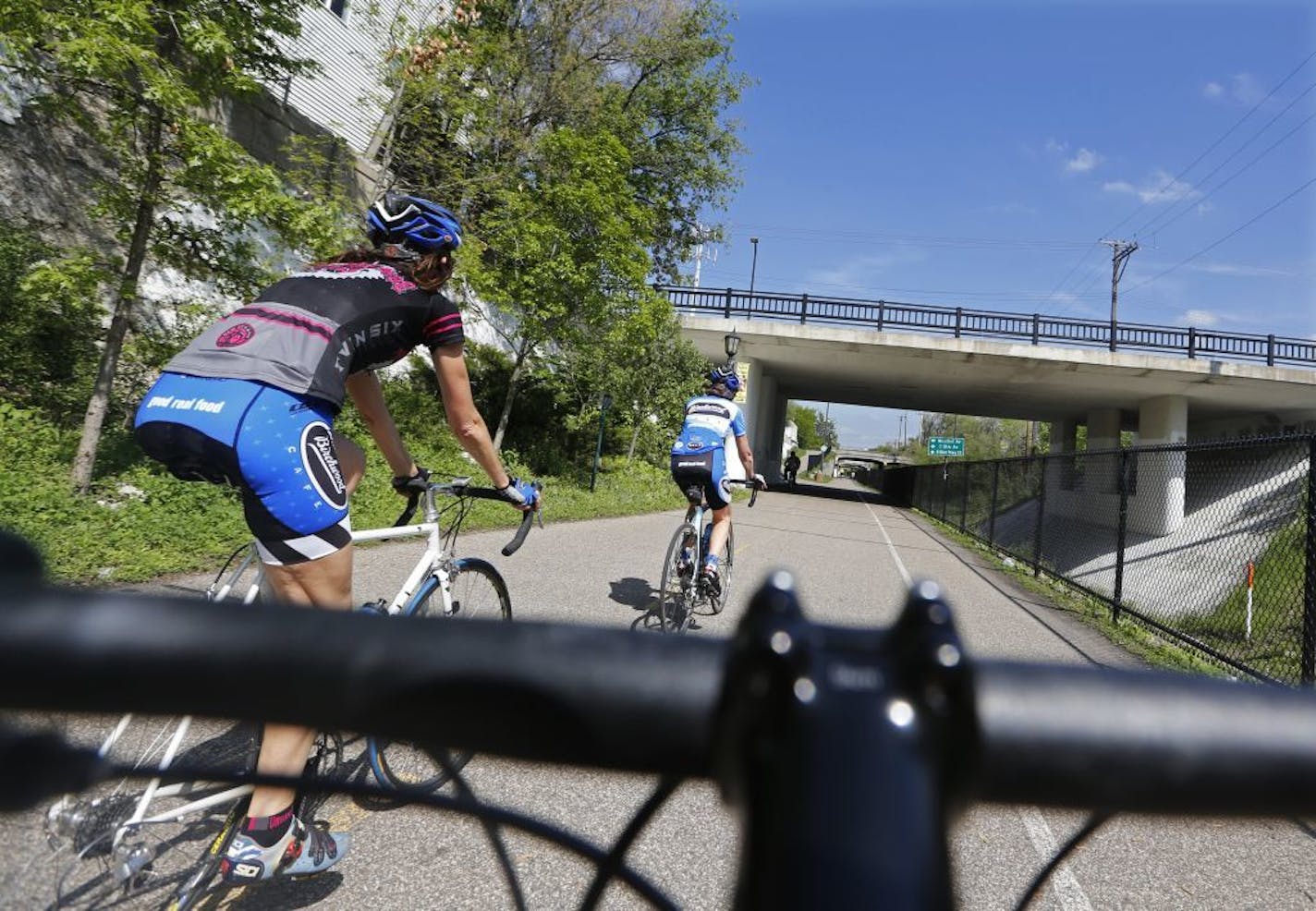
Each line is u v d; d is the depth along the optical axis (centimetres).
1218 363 2153
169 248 700
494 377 1661
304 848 194
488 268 1276
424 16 1295
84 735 131
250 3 647
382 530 251
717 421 523
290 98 1508
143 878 153
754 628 36
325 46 1589
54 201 880
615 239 1281
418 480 267
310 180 953
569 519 1113
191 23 590
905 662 35
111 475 687
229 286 756
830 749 32
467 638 52
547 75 1617
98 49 519
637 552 860
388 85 1290
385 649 51
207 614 52
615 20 1844
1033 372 2444
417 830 244
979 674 51
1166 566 888
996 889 246
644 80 2153
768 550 1045
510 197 1245
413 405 1334
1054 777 49
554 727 51
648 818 61
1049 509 1254
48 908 131
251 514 185
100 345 850
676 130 2284
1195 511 929
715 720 46
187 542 581
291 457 181
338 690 51
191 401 179
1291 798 50
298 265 806
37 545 61
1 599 52
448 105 1284
